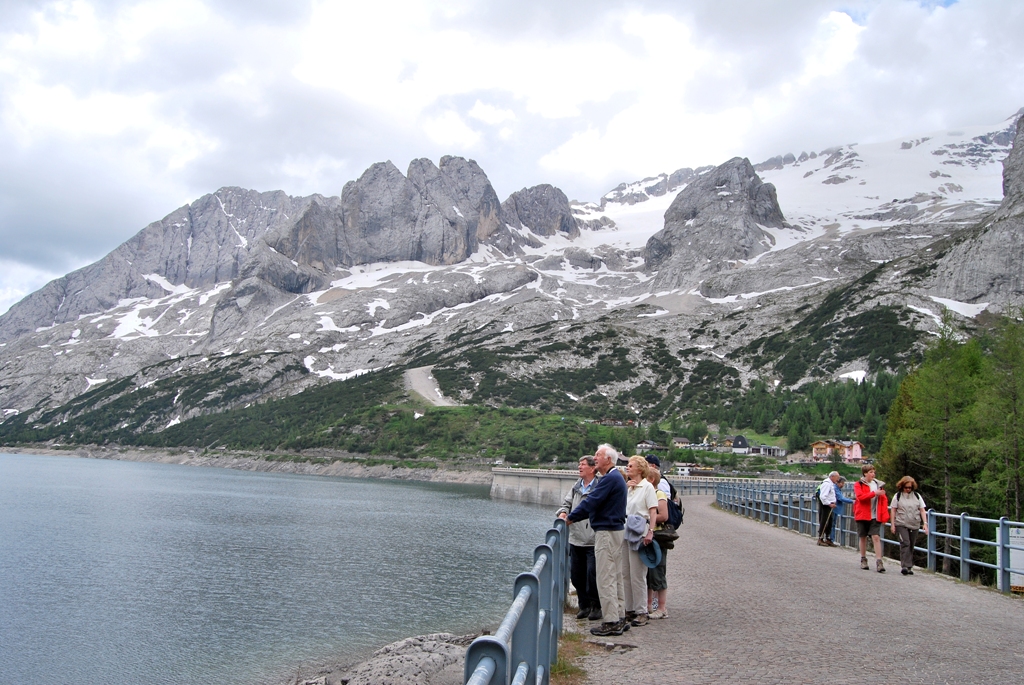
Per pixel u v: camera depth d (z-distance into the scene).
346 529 71.94
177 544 61.16
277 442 192.38
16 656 31.36
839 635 13.00
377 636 33.41
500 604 39.56
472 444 162.00
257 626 35.53
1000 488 39.50
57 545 59.69
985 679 10.03
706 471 128.25
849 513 30.80
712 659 11.24
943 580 21.03
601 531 12.96
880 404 146.12
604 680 10.05
